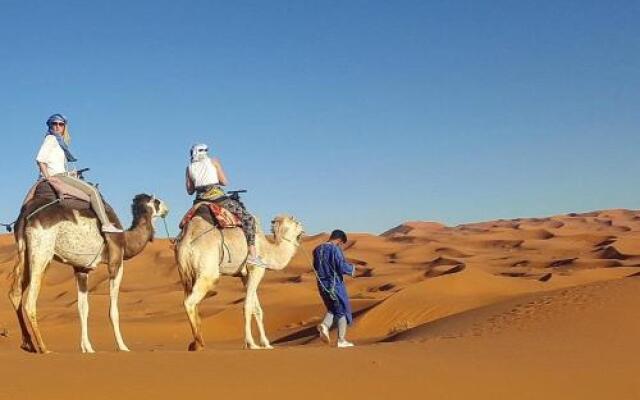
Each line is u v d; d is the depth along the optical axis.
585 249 104.56
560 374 11.98
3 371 10.27
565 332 16.31
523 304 21.11
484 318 20.84
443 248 108.44
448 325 22.78
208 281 14.47
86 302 14.24
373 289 69.44
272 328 44.50
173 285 80.25
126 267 90.69
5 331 37.50
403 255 106.44
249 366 11.28
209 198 14.98
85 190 13.91
